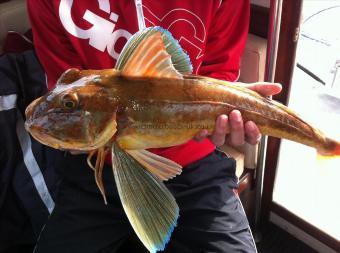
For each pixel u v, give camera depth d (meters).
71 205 0.62
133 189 0.36
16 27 0.96
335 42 1.05
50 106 0.36
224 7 0.63
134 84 0.37
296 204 0.84
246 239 0.59
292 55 0.66
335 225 0.79
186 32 0.61
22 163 0.71
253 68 0.77
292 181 0.88
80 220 0.60
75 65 0.63
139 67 0.37
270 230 0.88
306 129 0.42
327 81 1.00
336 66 0.99
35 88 0.75
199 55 0.62
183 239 0.60
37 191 0.71
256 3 0.78
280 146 0.76
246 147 0.81
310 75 1.01
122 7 0.60
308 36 1.07
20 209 0.71
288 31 0.64
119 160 0.37
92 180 0.63
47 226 0.62
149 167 0.37
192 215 0.60
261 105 0.41
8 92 0.74
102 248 0.59
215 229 0.59
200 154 0.64
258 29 0.78
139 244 0.68
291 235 0.86
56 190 0.70
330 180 0.87
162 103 0.37
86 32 0.61
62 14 0.60
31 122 0.36
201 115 0.39
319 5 1.09
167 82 0.38
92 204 0.61
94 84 0.36
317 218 0.81
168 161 0.38
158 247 0.36
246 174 0.83
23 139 0.73
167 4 0.60
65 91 0.36
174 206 0.37
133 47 0.36
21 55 0.79
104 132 0.36
